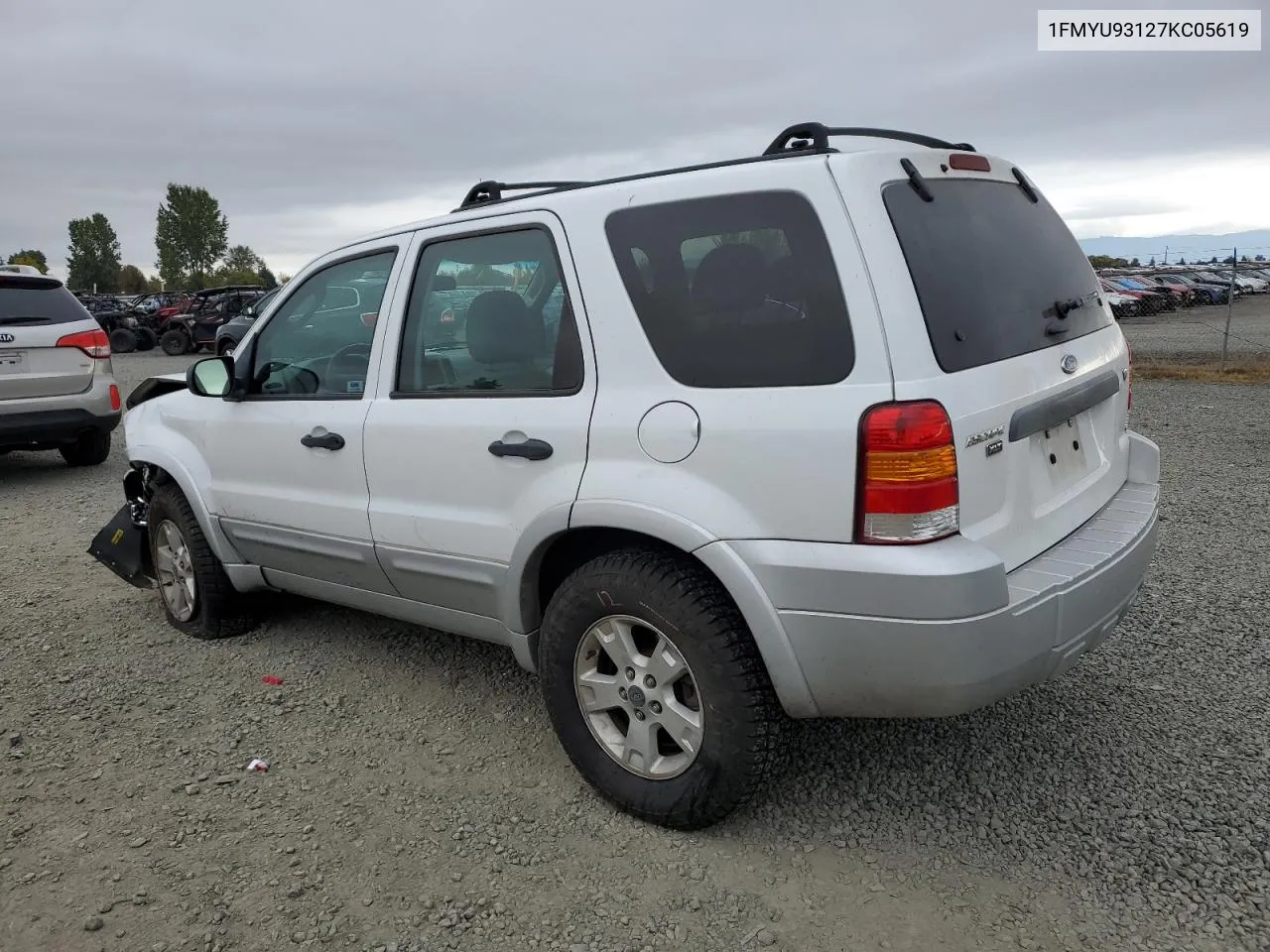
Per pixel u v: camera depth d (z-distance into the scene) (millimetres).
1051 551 2639
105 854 2732
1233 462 7375
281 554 3861
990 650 2248
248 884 2582
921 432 2205
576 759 2904
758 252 2455
